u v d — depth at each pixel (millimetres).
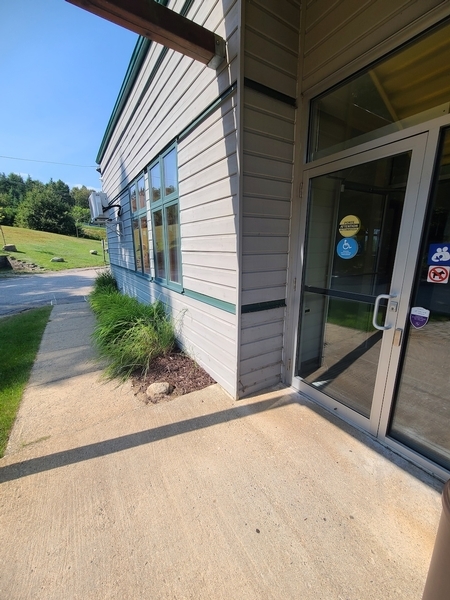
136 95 4211
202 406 2305
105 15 1571
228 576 1124
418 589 1061
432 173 1408
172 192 3285
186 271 3133
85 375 3023
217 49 1918
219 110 2102
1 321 5496
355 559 1172
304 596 1052
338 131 1902
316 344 2387
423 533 1270
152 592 1075
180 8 2479
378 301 1701
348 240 1964
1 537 1289
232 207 2086
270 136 2035
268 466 1675
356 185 1832
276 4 1866
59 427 2109
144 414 2234
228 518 1367
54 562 1183
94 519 1372
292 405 2283
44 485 1576
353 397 2061
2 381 2887
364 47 1608
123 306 4250
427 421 1626
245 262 2129
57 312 6297
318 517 1358
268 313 2389
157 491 1527
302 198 2186
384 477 1576
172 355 3389
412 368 1656
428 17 1320
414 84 1464
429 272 1496
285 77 2014
